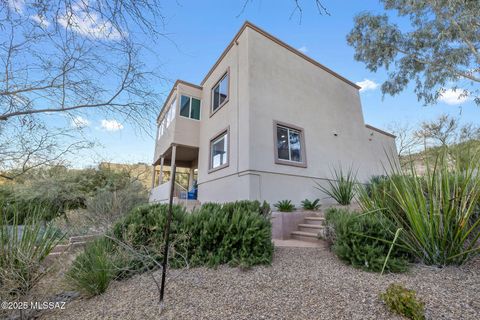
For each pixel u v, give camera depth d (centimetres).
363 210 425
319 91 982
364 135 1134
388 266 307
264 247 391
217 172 841
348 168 978
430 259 315
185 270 357
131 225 401
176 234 394
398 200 368
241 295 269
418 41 962
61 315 265
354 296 248
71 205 923
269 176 713
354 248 340
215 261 368
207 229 400
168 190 958
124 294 300
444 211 311
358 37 1029
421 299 227
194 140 1041
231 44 886
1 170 452
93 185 1122
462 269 288
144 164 1469
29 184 735
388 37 994
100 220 561
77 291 314
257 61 796
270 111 775
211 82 1026
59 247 456
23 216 374
